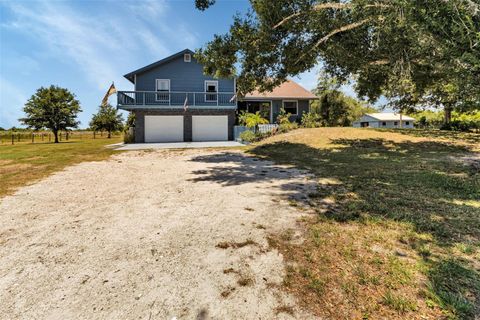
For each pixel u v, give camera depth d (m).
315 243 2.87
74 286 2.19
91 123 34.78
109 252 2.77
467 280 2.12
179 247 2.87
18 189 5.46
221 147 14.52
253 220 3.62
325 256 2.59
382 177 5.99
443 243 2.76
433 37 3.73
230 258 2.62
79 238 3.11
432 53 4.54
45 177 6.69
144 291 2.12
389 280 2.16
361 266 2.38
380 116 39.50
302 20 8.42
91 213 3.99
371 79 10.93
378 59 7.97
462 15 3.18
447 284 2.08
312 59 9.60
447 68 4.03
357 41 7.99
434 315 1.77
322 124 21.75
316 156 9.75
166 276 2.33
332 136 14.24
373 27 7.14
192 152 12.34
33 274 2.36
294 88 24.22
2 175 6.96
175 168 8.03
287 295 2.04
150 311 1.89
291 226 3.37
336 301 1.95
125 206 4.32
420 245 2.73
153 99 18.91
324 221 3.48
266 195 4.88
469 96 3.75
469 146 10.56
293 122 21.34
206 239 3.06
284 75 10.19
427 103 19.16
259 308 1.90
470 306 1.83
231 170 7.57
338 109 25.84
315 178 6.21
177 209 4.15
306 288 2.11
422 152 9.68
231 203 4.43
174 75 19.31
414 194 4.60
